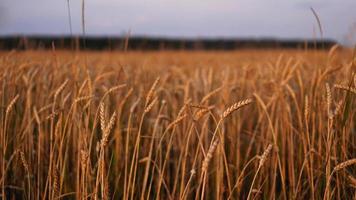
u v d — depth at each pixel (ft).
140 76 11.53
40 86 9.60
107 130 5.53
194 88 10.34
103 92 9.42
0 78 8.21
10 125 8.20
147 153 8.00
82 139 6.49
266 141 7.46
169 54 21.88
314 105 7.48
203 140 8.18
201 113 5.88
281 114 7.88
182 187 6.15
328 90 6.09
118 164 7.36
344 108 6.52
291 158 7.01
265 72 11.50
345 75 7.98
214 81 11.51
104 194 5.74
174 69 11.93
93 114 7.65
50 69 10.90
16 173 7.41
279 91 7.86
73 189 7.32
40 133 7.58
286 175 7.82
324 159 6.96
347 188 6.84
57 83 9.03
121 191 7.18
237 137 8.03
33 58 12.10
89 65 12.31
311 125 7.63
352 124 7.29
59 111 6.67
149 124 8.59
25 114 7.79
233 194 7.16
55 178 6.08
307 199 7.23
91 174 6.37
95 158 7.25
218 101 9.39
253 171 7.68
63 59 11.69
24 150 7.69
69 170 8.02
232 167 7.45
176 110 8.77
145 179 6.27
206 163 5.14
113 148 7.52
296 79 9.64
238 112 8.46
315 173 7.01
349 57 8.79
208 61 20.15
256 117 9.64
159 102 9.68
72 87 8.41
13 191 7.18
